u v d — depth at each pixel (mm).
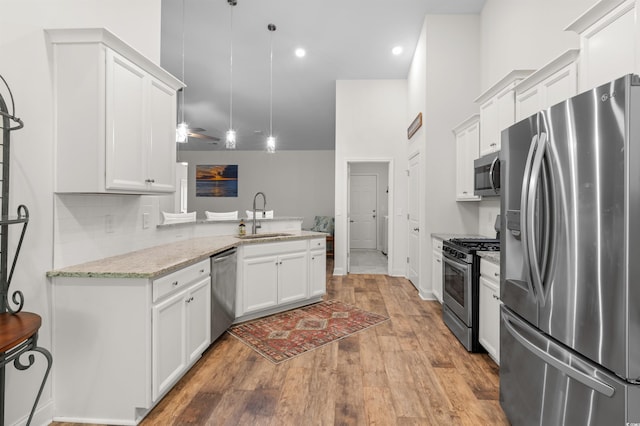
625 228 1068
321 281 4027
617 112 1086
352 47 4898
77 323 1857
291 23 4402
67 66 1883
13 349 1354
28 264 1734
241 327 3199
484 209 3955
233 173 9273
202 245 2996
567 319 1293
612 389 1110
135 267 1966
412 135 5047
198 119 7367
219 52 5094
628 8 1495
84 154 1884
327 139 8461
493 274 2377
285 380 2242
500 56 3607
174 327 2102
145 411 1888
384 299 4211
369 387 2162
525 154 1572
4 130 1476
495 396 2066
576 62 1979
